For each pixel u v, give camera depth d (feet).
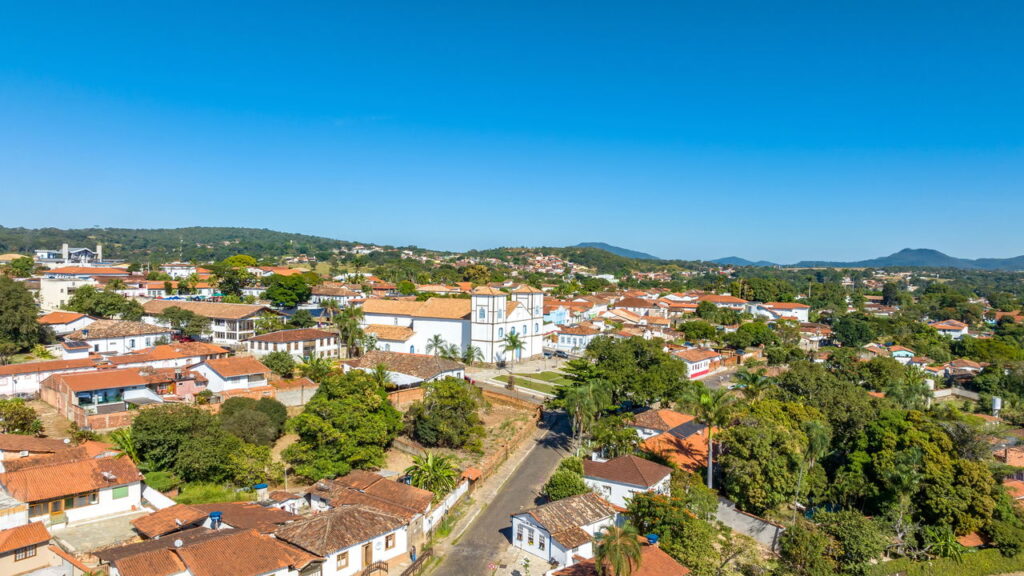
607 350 324.39
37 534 140.36
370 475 203.10
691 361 420.36
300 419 217.15
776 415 240.73
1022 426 337.93
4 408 214.69
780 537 191.01
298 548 150.10
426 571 165.17
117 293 449.48
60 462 172.96
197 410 216.13
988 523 207.00
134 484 176.35
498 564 170.30
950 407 350.02
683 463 230.48
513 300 432.25
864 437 238.89
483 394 329.93
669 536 174.29
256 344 361.92
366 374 268.41
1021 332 651.66
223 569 132.36
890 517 206.69
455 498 206.90
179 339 390.83
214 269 630.74
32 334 327.47
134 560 130.93
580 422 255.29
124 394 248.11
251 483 200.95
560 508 181.88
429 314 433.48
